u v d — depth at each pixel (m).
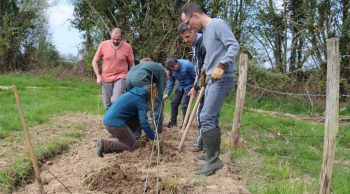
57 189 4.54
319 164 5.99
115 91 7.21
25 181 4.94
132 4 17.03
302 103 13.39
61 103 10.83
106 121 5.81
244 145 6.69
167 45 16.12
